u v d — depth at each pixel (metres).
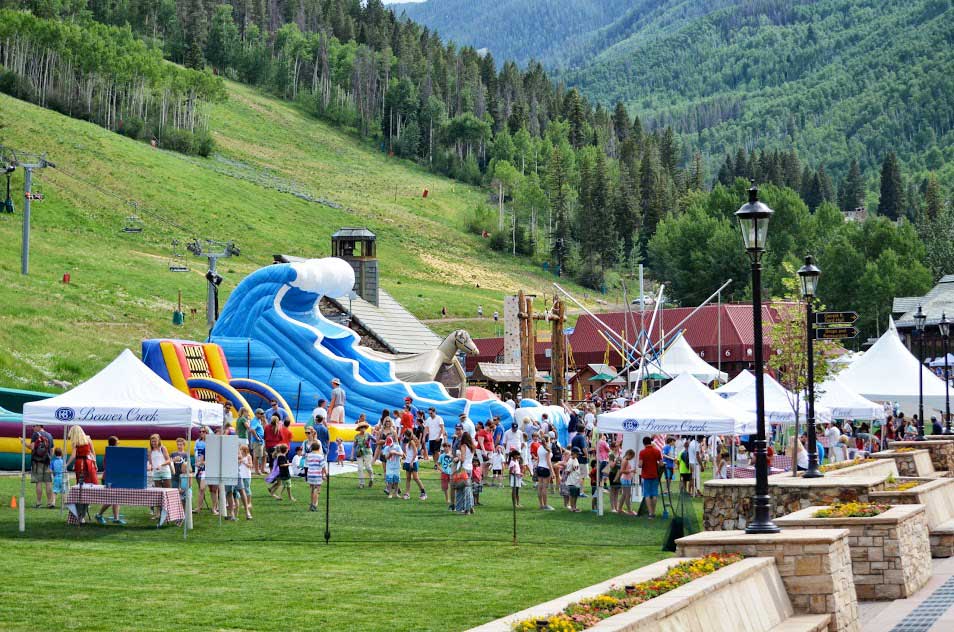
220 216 177.62
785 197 188.50
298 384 54.91
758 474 19.77
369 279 87.81
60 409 28.97
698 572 16.20
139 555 24.14
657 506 37.16
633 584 15.11
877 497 27.56
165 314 101.06
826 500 28.23
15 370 65.69
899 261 160.25
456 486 33.78
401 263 192.38
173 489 29.31
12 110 185.38
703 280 182.88
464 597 19.77
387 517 32.09
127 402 29.16
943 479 31.44
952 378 82.31
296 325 55.84
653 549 27.12
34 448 32.12
